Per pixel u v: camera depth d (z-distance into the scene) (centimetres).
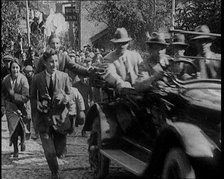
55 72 739
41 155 896
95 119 705
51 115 729
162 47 660
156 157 522
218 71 571
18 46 1753
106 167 682
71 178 729
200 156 462
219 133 493
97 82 741
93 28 3575
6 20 1675
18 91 888
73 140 1037
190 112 534
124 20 1408
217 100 522
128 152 658
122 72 727
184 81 557
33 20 2598
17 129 880
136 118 645
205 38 633
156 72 620
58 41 820
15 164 827
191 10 893
